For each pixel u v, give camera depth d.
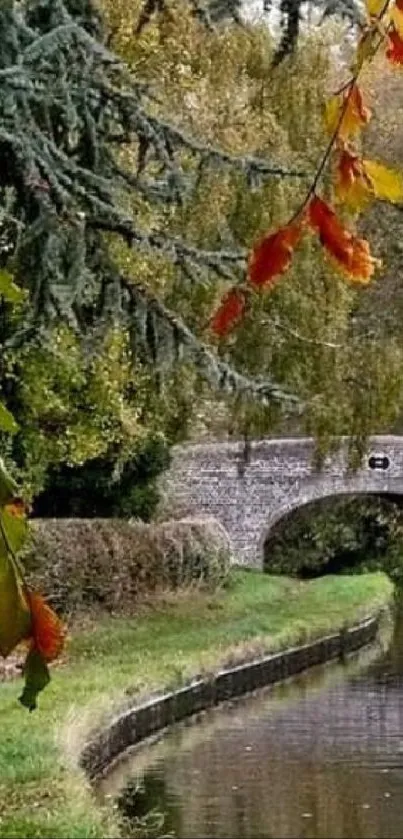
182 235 16.98
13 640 3.09
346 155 3.70
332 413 20.84
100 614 21.19
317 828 9.73
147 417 19.73
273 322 18.89
